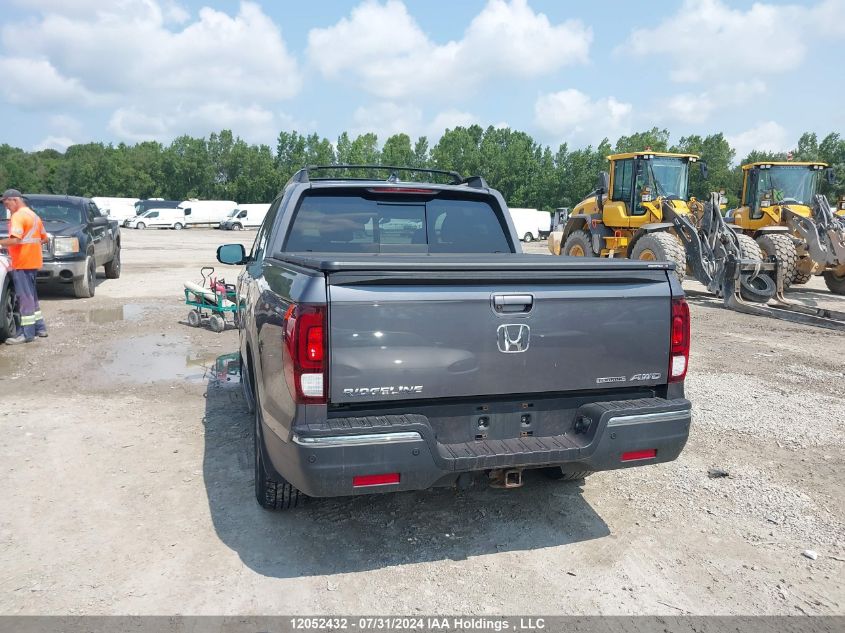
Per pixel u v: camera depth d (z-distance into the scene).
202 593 2.98
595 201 16.97
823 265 14.68
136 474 4.26
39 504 3.81
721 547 3.51
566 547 3.49
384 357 2.89
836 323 10.01
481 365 3.05
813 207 14.28
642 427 3.24
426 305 2.94
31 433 4.96
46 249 11.31
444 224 4.82
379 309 2.87
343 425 2.84
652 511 3.92
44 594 2.94
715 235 12.59
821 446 5.03
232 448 4.73
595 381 3.27
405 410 3.02
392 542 3.50
